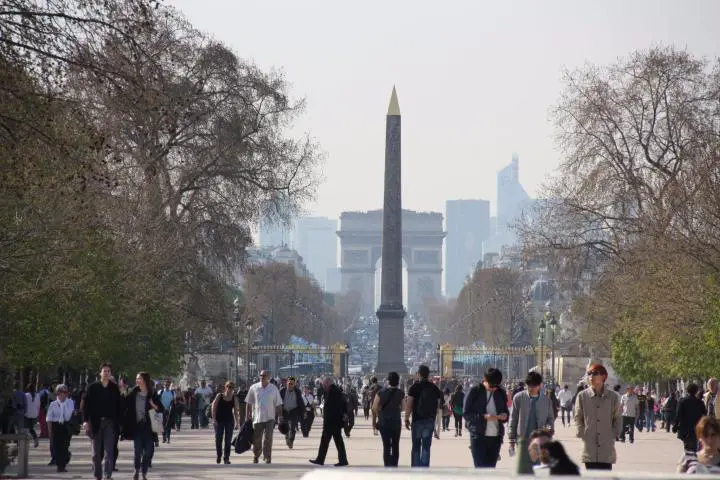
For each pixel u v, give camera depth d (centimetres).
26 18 6112
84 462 8306
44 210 8700
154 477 6762
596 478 2044
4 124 6359
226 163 14988
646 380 16662
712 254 11838
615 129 15288
